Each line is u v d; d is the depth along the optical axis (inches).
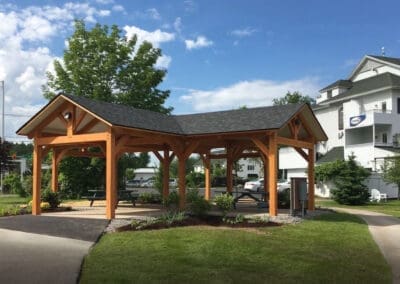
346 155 1624.0
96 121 671.8
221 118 722.2
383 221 708.7
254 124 653.9
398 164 1147.9
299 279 326.3
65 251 406.3
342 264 373.4
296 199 666.8
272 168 639.8
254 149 945.5
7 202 1034.1
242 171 3265.3
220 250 406.6
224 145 919.0
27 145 2824.8
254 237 468.4
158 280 313.9
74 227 525.0
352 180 1136.2
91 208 810.8
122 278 317.4
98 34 1296.8
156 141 713.6
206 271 338.0
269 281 318.7
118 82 1294.3
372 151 1523.1
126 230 512.4
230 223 563.2
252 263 365.7
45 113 661.9
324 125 1868.8
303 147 754.2
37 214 674.2
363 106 1670.8
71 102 625.3
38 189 682.8
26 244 440.5
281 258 384.8
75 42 1286.9
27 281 310.8
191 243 434.6
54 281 311.7
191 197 634.2
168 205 686.5
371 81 1701.5
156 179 1169.4
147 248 414.0
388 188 1395.2
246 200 1005.8
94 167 1249.4
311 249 425.1
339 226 593.0
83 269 343.0
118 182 1328.7
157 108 1309.1
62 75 1283.2
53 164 852.6
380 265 378.9
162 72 1331.2
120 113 648.4
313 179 794.2
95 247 425.7
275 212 635.5
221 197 610.2
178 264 356.8
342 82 1854.1
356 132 1673.2
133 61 1316.4
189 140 711.1
